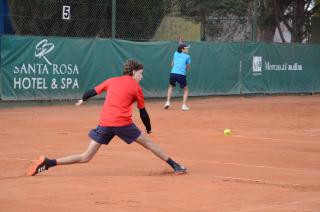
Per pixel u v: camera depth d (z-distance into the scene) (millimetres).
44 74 24891
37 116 21609
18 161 12742
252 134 17922
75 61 25672
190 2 30719
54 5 26109
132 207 8727
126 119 11141
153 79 27938
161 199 9289
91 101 26219
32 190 9805
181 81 24500
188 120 21047
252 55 31703
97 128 11234
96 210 8516
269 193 9945
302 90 34438
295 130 19156
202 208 8781
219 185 10500
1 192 9625
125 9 27859
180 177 11242
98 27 27266
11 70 24094
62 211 8438
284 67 33375
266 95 32562
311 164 13133
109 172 11688
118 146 15109
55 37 25094
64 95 25469
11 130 17828
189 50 29000
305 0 35031
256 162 13242
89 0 26828
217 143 16000
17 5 25578
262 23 33719
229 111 24469
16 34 25766
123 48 26984
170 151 14539
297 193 10000
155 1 28844
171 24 29984
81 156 11234
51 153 13867
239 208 8820
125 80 11164
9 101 24156
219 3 31766
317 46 35125
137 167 12297
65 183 10414
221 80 30469
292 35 34469
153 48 27828
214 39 31953
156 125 19500
